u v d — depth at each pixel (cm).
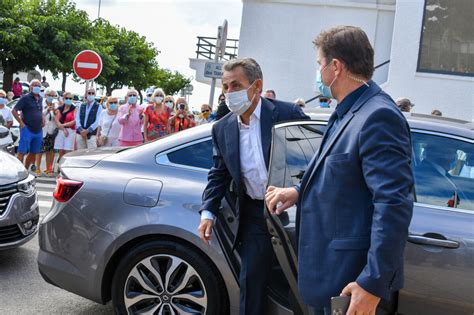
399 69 1145
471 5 1097
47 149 1138
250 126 307
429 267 289
